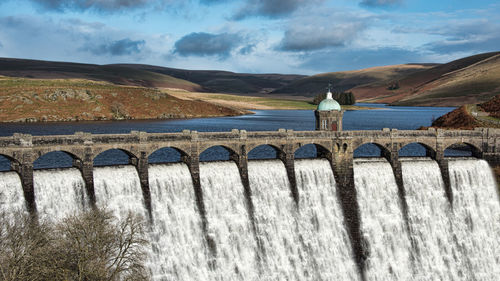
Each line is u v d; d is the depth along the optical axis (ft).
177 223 279.28
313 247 313.73
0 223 213.25
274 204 311.47
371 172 339.77
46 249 197.67
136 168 277.03
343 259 319.06
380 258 327.26
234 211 298.76
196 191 288.51
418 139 351.67
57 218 246.06
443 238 344.28
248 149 308.19
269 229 306.14
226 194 298.76
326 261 313.73
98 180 263.49
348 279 315.17
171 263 271.49
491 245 353.92
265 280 295.07
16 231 207.62
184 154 296.71
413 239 337.72
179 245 277.03
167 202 279.69
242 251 294.66
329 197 327.47
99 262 201.67
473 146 373.40
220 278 283.79
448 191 354.33
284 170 319.27
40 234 204.23
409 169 349.00
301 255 309.22
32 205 240.12
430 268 333.83
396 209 339.36
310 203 321.93
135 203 270.05
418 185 348.18
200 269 279.49
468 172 363.97
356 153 540.11
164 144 282.36
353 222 328.08
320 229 319.47
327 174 330.13
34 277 188.24
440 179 354.54
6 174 240.53
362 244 326.85
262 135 311.27
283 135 317.22
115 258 225.15
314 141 326.44
